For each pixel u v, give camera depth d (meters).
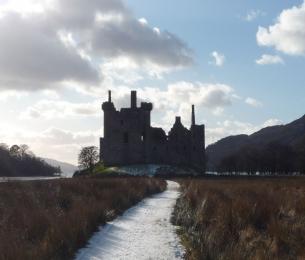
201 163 116.81
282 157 134.62
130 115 105.25
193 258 11.08
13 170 166.62
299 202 17.39
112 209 20.09
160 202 27.41
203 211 16.47
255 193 22.25
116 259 11.40
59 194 20.84
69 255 11.44
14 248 10.30
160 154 107.50
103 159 105.94
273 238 11.91
